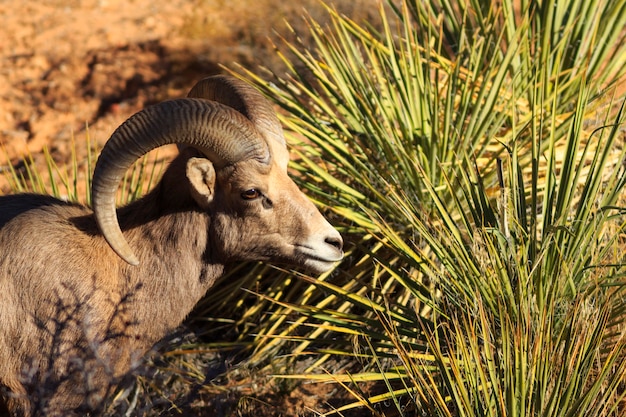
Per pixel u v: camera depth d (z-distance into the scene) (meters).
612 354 7.16
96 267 7.92
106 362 7.95
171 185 8.02
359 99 10.73
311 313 9.03
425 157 10.14
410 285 9.25
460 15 13.28
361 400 7.92
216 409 9.41
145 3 22.28
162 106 7.21
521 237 8.25
